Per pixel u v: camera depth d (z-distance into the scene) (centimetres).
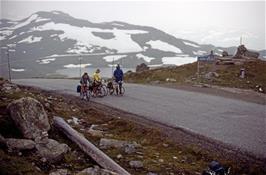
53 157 910
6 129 1021
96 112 1844
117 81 2762
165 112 1975
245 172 1086
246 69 4153
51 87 3394
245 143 1370
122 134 1461
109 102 2320
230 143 1365
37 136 1014
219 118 1848
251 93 2906
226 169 1091
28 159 870
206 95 2777
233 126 1662
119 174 797
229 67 4356
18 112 1036
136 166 1007
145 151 1204
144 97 2616
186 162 1148
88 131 1349
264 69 4128
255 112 2052
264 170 1091
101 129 1491
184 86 3441
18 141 933
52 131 1134
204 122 1734
